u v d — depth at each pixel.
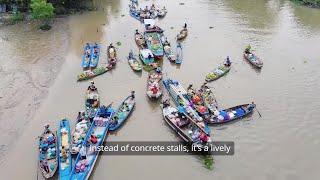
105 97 48.62
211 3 91.19
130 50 62.72
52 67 55.97
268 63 59.03
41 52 60.88
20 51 60.94
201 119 42.22
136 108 46.56
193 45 65.38
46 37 67.12
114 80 53.00
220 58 60.50
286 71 56.47
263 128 42.88
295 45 66.44
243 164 37.75
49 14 69.38
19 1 76.38
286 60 60.25
